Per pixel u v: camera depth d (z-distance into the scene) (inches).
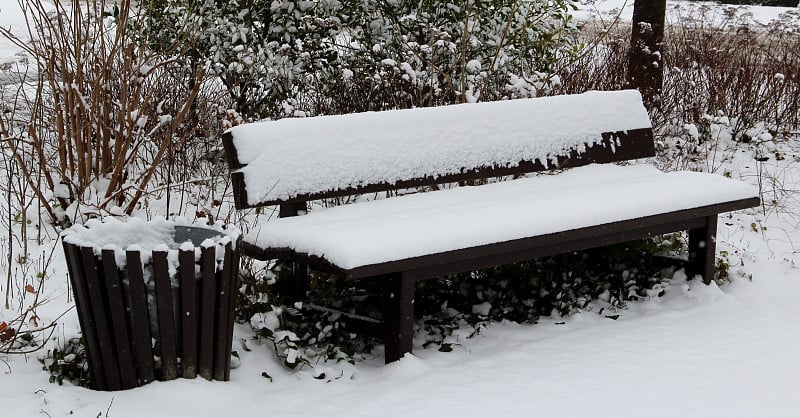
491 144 195.5
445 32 249.6
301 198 167.2
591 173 213.2
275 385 143.3
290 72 273.4
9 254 173.3
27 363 141.2
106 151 204.2
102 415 123.6
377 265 144.0
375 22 278.4
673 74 342.0
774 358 159.3
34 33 443.5
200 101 259.3
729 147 306.2
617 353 160.9
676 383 147.1
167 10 259.8
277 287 174.9
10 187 209.2
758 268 212.4
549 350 163.0
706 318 181.6
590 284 197.2
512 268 192.7
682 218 189.3
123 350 131.0
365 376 150.8
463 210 173.2
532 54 299.9
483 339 171.5
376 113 181.0
